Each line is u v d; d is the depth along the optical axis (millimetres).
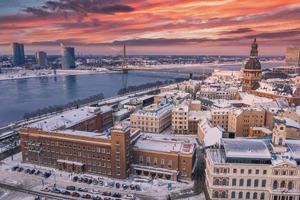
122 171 158250
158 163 163750
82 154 167750
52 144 174125
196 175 162250
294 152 132500
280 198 124000
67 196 141500
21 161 184500
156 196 141250
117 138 155625
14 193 144375
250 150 130750
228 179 127375
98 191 145875
